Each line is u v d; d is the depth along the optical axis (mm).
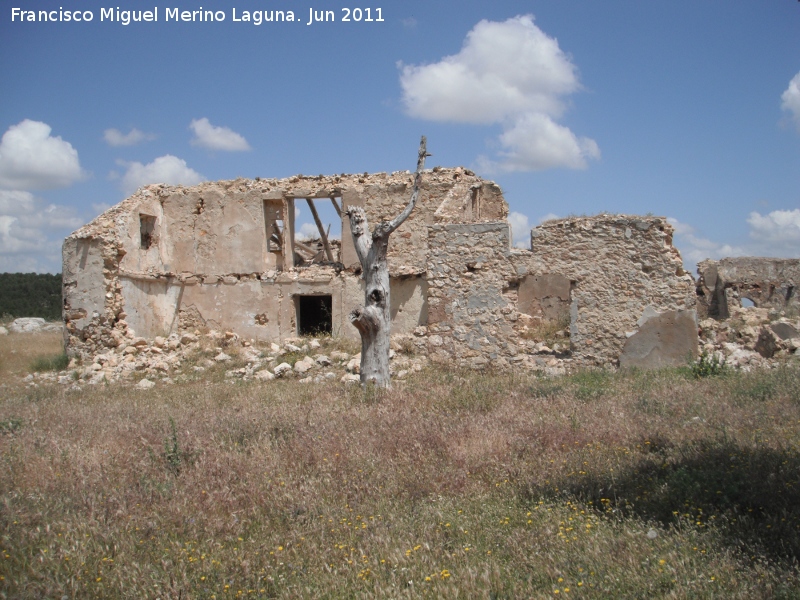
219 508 6352
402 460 7418
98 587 4824
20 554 5258
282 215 20891
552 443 7961
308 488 6617
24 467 7441
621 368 14961
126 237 19922
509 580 4656
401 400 10625
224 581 4852
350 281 19875
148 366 17844
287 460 7582
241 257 20922
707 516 5605
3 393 14930
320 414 9688
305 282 20297
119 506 6324
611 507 5953
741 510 5746
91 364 18703
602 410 9477
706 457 6941
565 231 15742
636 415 9141
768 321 20328
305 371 16344
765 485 6039
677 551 4953
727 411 9148
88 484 6961
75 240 19250
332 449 7805
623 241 15375
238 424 9211
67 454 7797
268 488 6699
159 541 5602
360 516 6004
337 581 4785
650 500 6027
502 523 5684
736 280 29281
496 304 16156
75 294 19250
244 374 16734
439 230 16562
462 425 8672
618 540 5168
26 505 6262
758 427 8148
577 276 15625
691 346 14906
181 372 17375
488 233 16266
